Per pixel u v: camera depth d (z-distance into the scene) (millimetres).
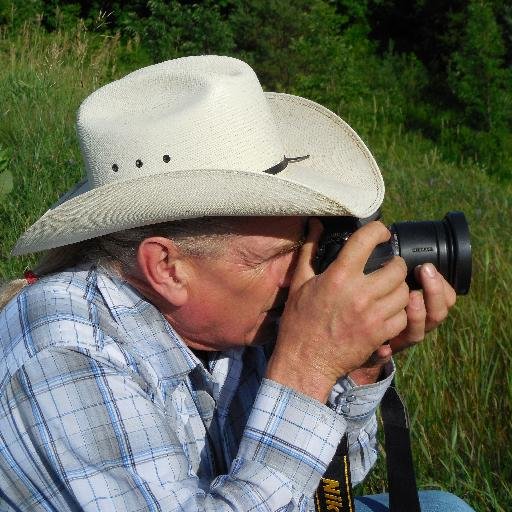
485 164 13906
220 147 1733
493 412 3385
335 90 14383
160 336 1812
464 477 3068
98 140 1782
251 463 1676
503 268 4734
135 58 13078
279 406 1692
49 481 1631
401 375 3475
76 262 1917
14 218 4387
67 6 15484
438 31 19719
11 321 1762
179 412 1856
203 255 1718
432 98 17125
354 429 2033
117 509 1592
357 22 20656
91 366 1647
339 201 1781
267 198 1617
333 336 1689
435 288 1812
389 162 9344
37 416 1617
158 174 1647
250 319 1816
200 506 1610
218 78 1749
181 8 14859
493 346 3807
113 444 1610
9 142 5879
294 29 14773
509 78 15562
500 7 16422
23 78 7605
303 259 1766
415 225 1871
